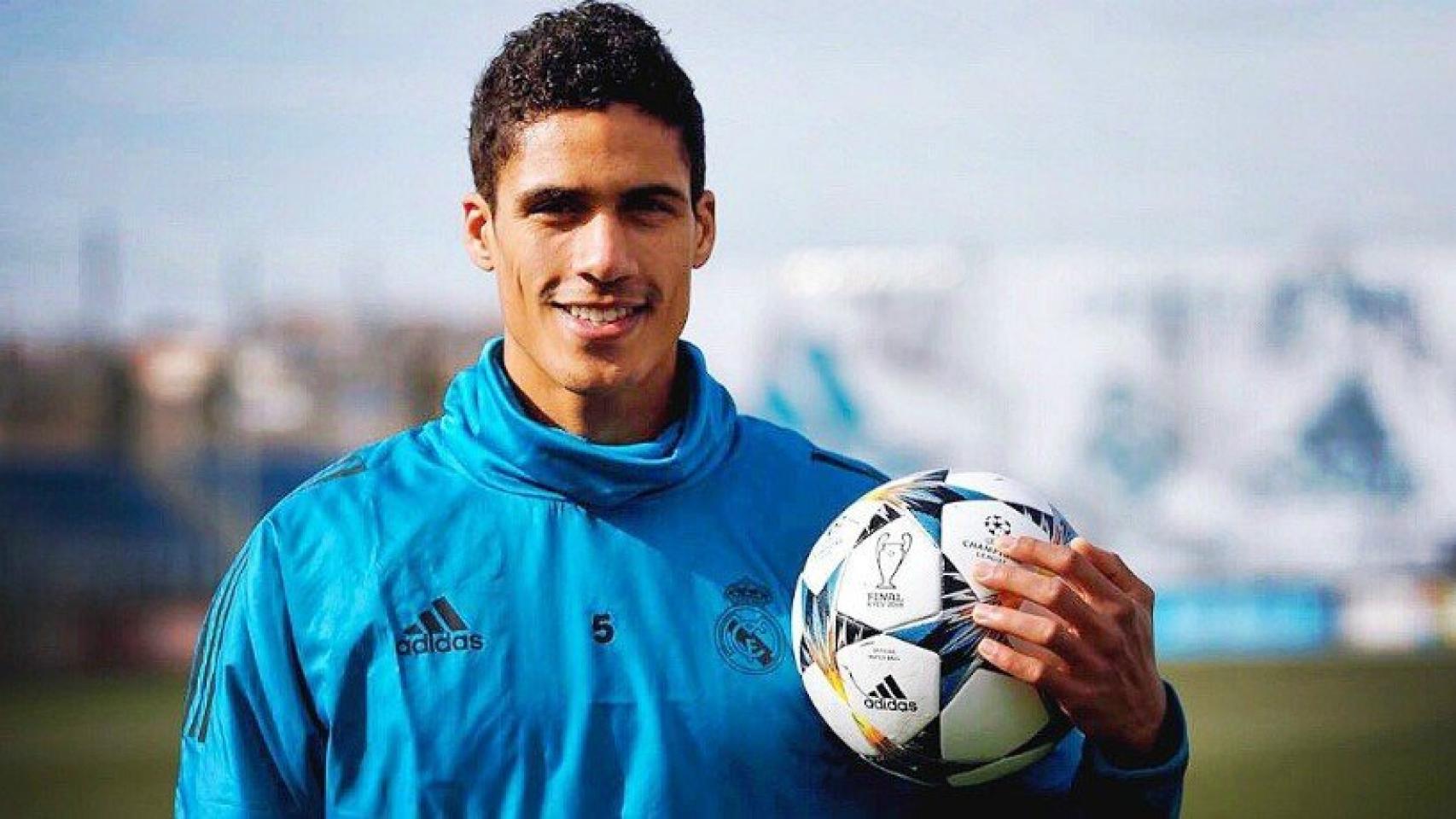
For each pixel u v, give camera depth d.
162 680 17.30
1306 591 17.72
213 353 18.92
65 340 18.66
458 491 3.20
